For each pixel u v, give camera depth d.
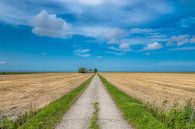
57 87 40.16
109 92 29.44
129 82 60.31
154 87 42.59
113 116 13.65
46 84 48.75
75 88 36.28
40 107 17.12
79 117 13.28
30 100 21.94
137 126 10.88
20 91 32.06
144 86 44.88
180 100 23.28
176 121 10.88
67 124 11.52
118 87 40.59
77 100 21.31
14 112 15.48
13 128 10.75
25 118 12.72
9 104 19.20
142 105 17.00
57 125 11.29
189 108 11.69
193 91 35.00
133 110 14.44
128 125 11.36
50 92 30.61
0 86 42.09
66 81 62.25
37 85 45.47
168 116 12.14
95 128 10.56
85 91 31.42
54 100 21.03
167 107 17.56
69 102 19.44
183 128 10.33
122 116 13.64
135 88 39.19
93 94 27.20
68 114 14.22
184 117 10.97
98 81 62.06
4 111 15.86
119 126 11.15
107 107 17.09
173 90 36.59
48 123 11.45
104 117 13.35
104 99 22.16
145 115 12.76
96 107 17.05
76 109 16.14
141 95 27.48
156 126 10.47
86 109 16.16
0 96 25.70
